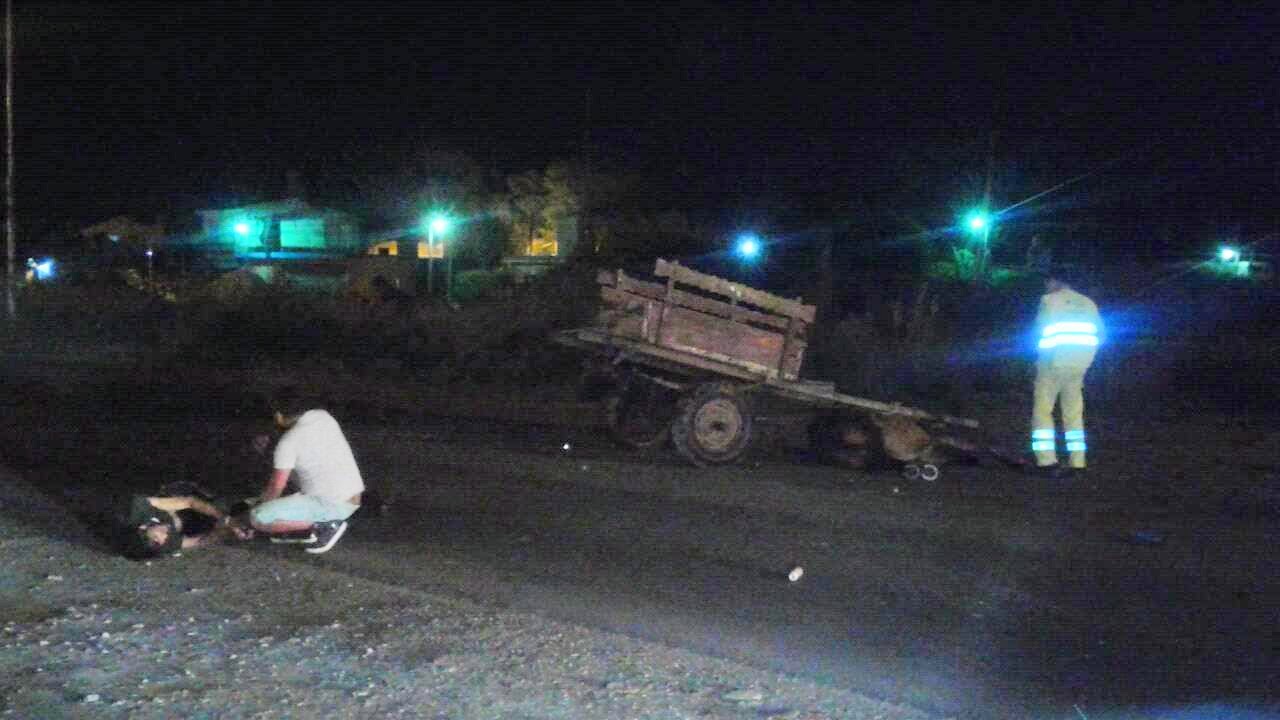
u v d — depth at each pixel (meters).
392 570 9.03
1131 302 27.70
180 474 12.27
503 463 13.45
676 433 13.48
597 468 13.27
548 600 8.52
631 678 6.81
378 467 13.07
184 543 8.98
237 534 9.19
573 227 52.94
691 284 13.68
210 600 7.74
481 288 42.19
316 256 56.72
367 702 6.16
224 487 11.70
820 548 10.20
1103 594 9.14
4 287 32.06
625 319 13.64
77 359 24.16
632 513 11.22
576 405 18.19
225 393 19.16
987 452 13.86
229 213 61.41
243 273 35.69
